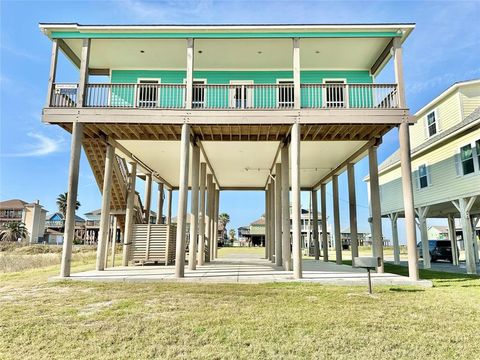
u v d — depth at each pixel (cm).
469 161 1102
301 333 399
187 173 857
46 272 1030
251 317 464
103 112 865
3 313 483
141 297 595
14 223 5088
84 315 471
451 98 1295
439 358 330
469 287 740
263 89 1150
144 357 329
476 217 1558
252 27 894
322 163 1377
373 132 983
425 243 1342
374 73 1156
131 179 1239
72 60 1088
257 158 1340
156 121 867
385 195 1683
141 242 1191
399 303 557
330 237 4638
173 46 1032
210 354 335
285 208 1062
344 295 623
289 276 848
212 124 875
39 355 335
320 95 1146
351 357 331
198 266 1201
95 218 6028
